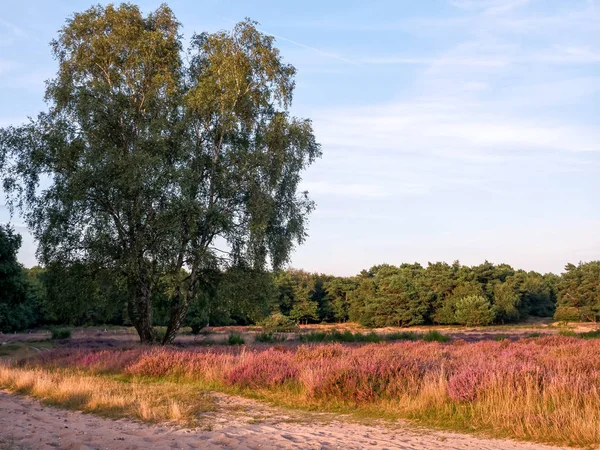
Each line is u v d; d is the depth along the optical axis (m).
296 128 27.02
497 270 95.25
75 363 18.77
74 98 25.75
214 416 9.77
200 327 55.62
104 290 26.20
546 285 106.38
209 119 26.94
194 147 25.45
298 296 98.69
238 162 26.33
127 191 23.42
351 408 10.34
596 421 7.36
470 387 9.59
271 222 27.88
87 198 23.89
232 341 32.41
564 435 7.35
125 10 26.88
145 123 24.86
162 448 6.82
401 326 87.50
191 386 13.74
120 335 54.19
